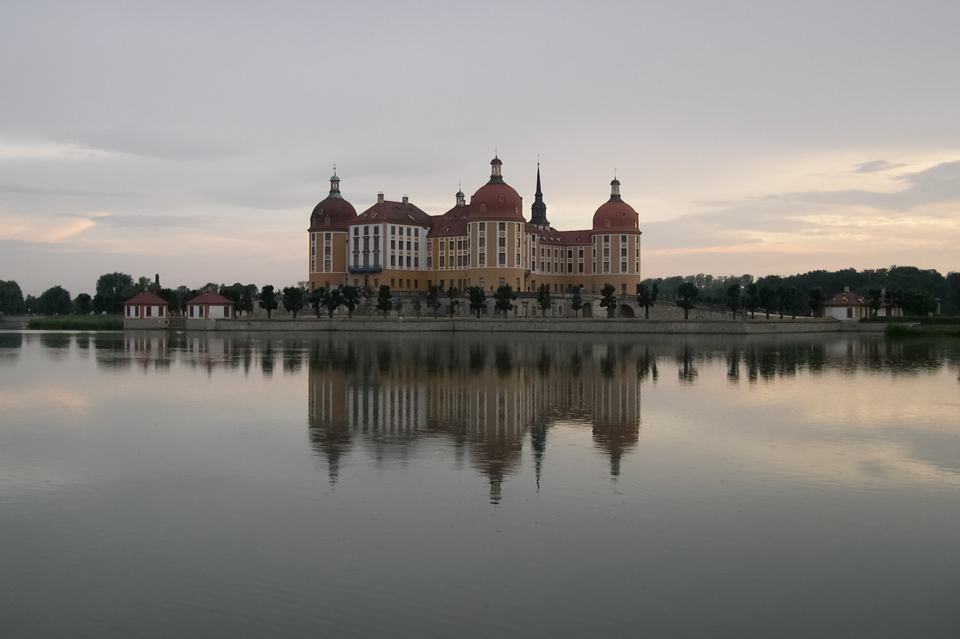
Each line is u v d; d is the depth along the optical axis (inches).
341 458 1583.4
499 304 7539.4
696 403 2362.2
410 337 6269.7
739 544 1094.4
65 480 1417.3
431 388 2704.2
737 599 928.3
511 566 1013.2
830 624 871.7
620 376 3117.6
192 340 5792.3
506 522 1178.0
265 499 1294.3
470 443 1734.7
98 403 2338.8
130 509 1243.2
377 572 993.5
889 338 6545.3
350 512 1224.8
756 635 848.3
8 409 2226.9
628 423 2003.0
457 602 914.1
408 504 1267.2
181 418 2064.5
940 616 891.4
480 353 4367.6
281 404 2313.0
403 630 849.5
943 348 5049.2
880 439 1796.3
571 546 1081.4
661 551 1066.1
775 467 1519.4
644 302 7785.4
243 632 846.5
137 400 2402.8
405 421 2018.9
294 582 964.6
